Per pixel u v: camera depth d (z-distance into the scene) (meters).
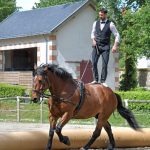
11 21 39.56
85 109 12.08
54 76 11.47
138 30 30.00
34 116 24.73
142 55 31.02
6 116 24.88
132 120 13.68
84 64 35.06
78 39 34.97
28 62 39.97
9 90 31.52
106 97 12.77
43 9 38.53
